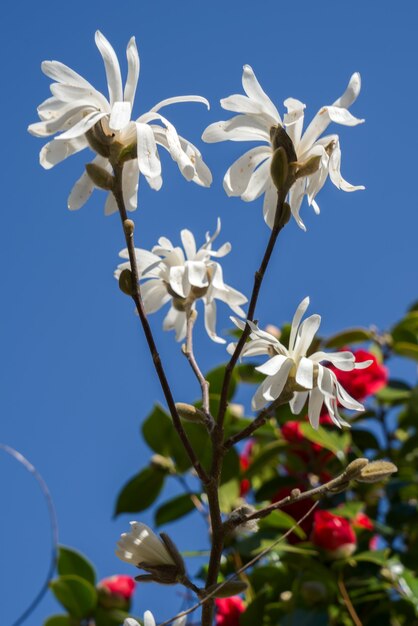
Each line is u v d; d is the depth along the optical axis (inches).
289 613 54.0
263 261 40.1
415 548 56.3
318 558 54.7
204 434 58.0
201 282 43.5
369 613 55.0
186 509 58.7
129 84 40.1
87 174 40.6
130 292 39.7
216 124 40.9
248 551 55.1
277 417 58.6
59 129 39.7
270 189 41.8
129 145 39.9
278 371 40.1
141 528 40.7
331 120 40.5
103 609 58.3
